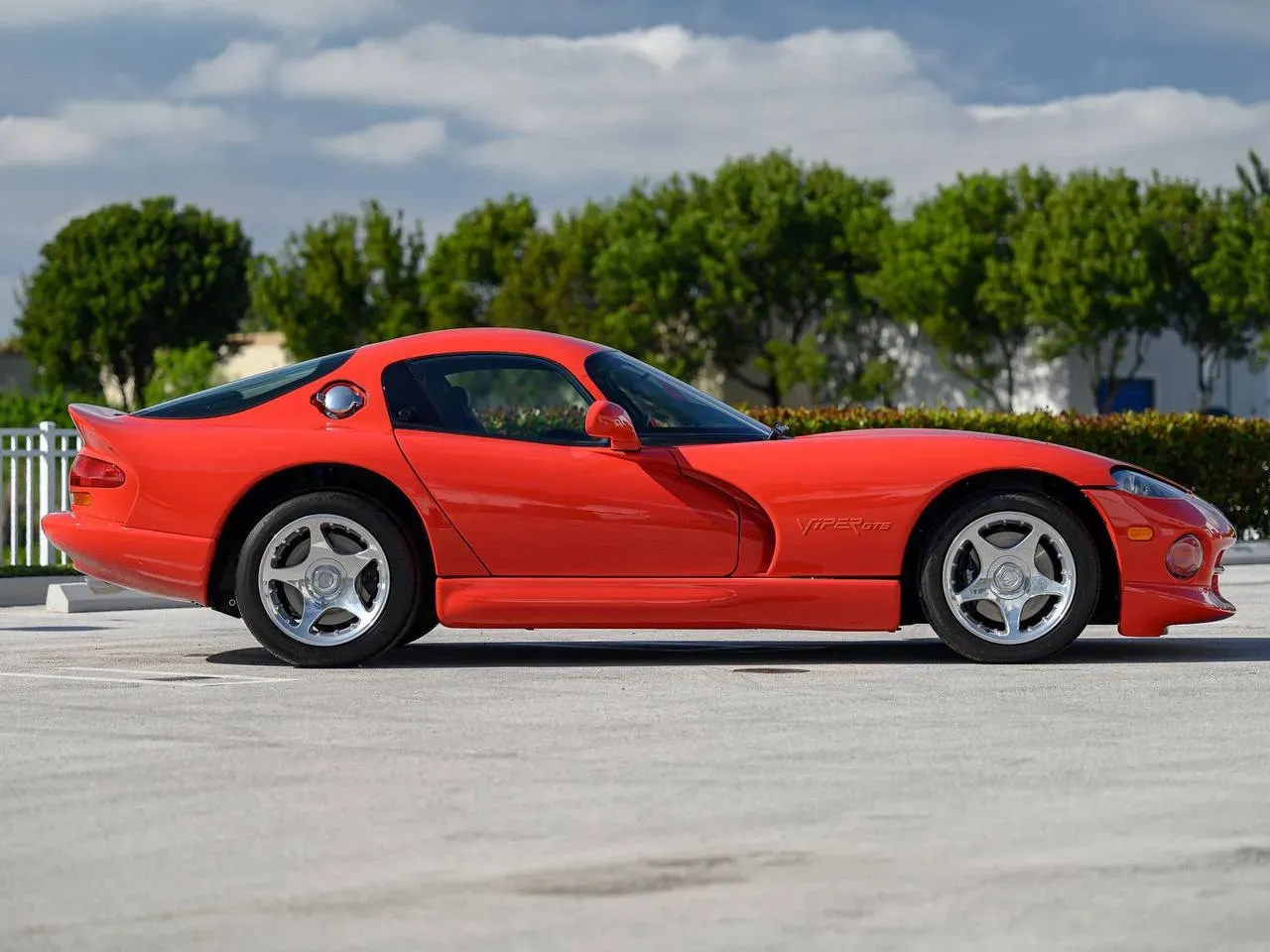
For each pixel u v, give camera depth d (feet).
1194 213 176.55
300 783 16.74
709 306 208.03
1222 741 18.86
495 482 25.68
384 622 25.81
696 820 15.05
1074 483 25.72
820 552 25.54
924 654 27.43
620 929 11.84
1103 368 185.98
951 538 25.68
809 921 12.00
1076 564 25.58
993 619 25.94
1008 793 16.08
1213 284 172.45
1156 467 59.31
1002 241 187.42
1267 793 16.08
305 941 11.60
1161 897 12.60
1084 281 173.58
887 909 12.30
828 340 208.85
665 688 23.26
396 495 26.25
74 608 40.47
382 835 14.58
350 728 19.97
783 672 24.98
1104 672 24.75
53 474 47.34
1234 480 60.80
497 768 17.46
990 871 13.33
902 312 191.93
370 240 227.61
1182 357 189.57
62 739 19.33
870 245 205.26
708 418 26.71
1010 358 188.96
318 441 26.11
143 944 11.55
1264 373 190.70
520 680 24.25
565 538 25.67
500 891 12.82
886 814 15.25
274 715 21.01
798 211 205.46
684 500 25.66
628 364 27.22
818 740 18.97
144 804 15.84
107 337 257.75
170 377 204.95
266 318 237.04
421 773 17.21
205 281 262.47
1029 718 20.45
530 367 26.63
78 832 14.76
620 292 209.87
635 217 217.56
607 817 15.17
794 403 216.33
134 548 26.40
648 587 25.67
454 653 28.32
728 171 215.10
